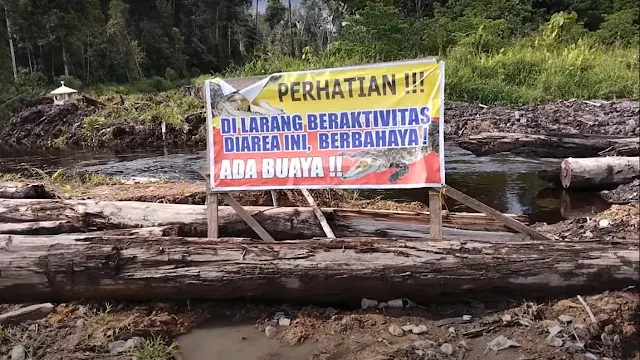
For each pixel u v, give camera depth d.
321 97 4.53
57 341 3.98
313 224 5.17
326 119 4.55
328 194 7.49
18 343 3.95
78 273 4.31
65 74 37.56
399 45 23.56
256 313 4.38
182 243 4.42
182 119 17.83
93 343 3.93
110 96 24.48
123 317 4.27
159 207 5.38
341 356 3.78
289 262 4.29
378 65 4.39
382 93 4.43
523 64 19.69
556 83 17.77
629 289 4.23
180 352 3.94
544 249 4.29
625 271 4.17
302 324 4.20
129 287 4.33
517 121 13.82
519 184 9.47
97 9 42.31
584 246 4.31
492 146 11.00
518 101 16.89
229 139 4.72
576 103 15.76
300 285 4.30
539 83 18.22
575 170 8.58
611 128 12.39
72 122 19.22
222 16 66.31
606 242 4.36
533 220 7.33
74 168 12.87
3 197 5.89
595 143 10.37
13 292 4.40
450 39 24.75
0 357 3.81
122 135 17.70
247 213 4.81
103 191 7.54
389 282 4.25
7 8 31.94
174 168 12.39
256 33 69.50
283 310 4.43
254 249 4.38
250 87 4.62
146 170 12.17
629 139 10.24
